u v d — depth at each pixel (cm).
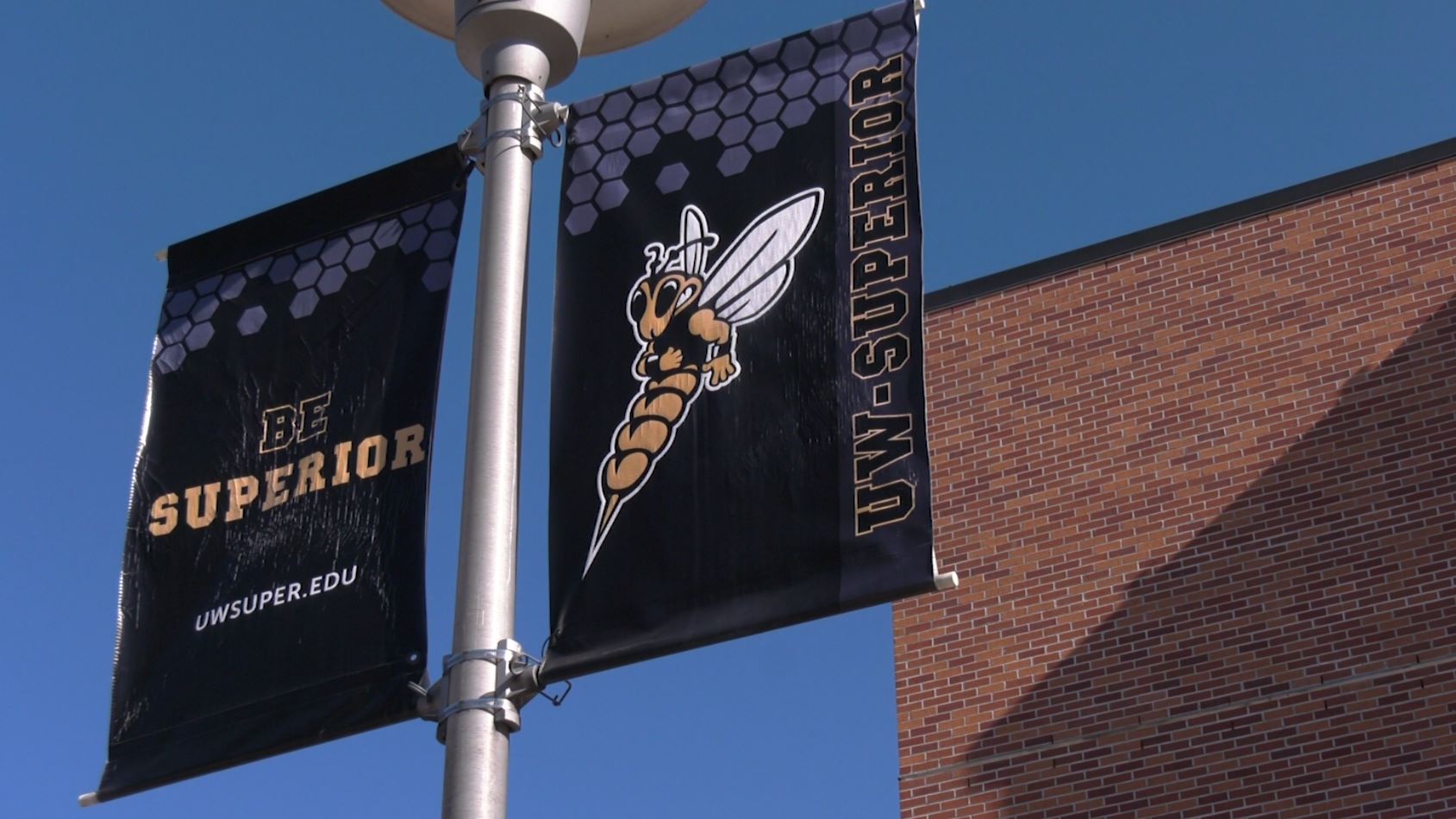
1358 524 1302
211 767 691
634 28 902
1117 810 1267
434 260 793
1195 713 1279
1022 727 1331
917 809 1330
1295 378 1385
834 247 730
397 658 684
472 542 684
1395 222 1418
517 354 735
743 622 654
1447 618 1241
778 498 677
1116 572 1364
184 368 811
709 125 786
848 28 791
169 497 773
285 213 838
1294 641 1277
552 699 670
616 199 779
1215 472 1372
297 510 743
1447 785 1183
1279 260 1441
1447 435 1310
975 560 1419
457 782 638
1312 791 1216
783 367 707
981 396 1493
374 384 766
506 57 812
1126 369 1448
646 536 685
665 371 723
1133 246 1501
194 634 730
